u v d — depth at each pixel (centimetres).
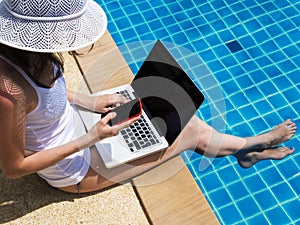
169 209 265
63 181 250
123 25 396
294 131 317
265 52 375
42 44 172
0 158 207
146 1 414
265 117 336
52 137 229
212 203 296
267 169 309
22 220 259
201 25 396
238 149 302
